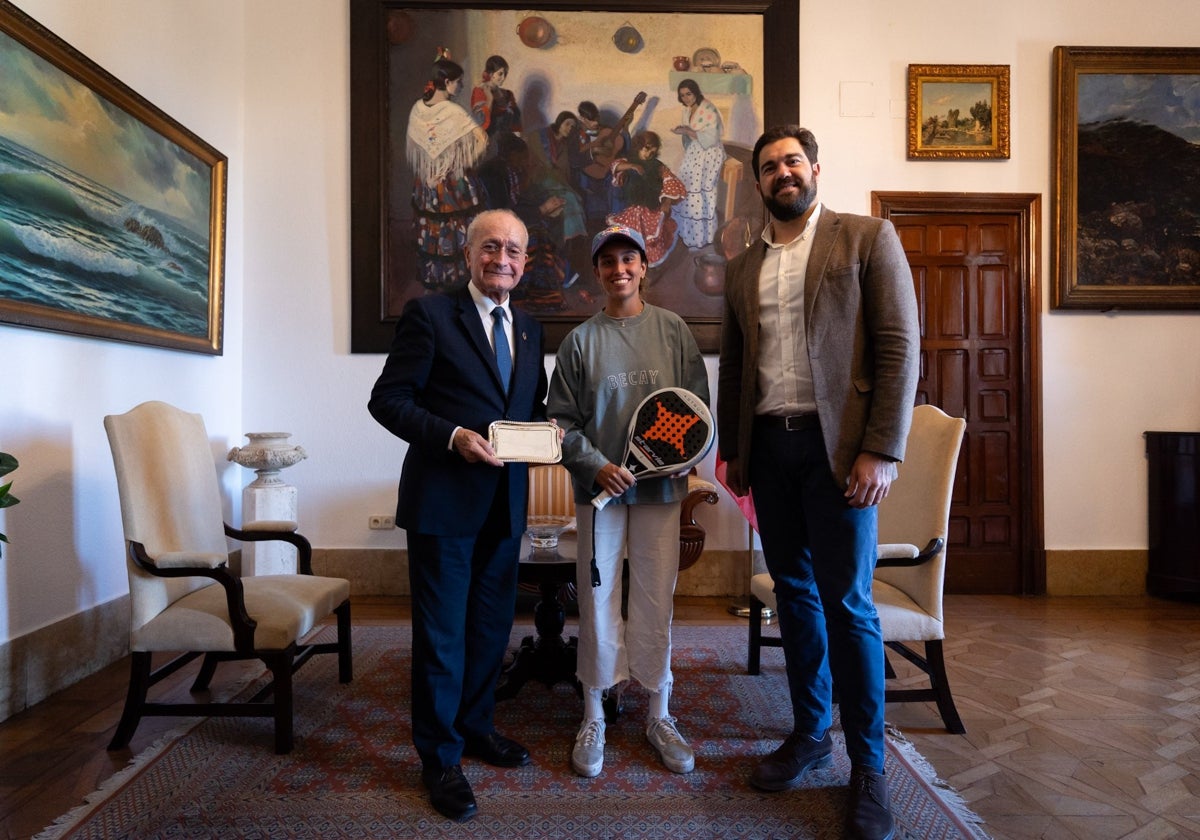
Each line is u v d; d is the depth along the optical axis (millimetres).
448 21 4496
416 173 4500
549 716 2580
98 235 3066
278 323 4504
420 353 1930
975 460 4590
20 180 2623
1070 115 4508
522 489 2084
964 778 2102
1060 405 4566
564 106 4516
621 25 4516
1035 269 4551
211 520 2730
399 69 4496
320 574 4438
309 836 1783
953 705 2422
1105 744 2328
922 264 4598
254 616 2291
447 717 1927
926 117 4570
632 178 4516
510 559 2117
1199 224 4527
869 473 1784
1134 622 3846
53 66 2795
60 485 2850
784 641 2141
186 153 3795
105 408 3141
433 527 1877
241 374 4488
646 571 2207
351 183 4480
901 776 2092
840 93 4566
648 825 1845
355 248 4473
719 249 4535
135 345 3367
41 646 2684
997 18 4574
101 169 3084
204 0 4027
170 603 2389
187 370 3855
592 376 2172
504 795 1986
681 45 4516
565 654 2721
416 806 1931
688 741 2344
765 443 2027
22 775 2098
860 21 4578
